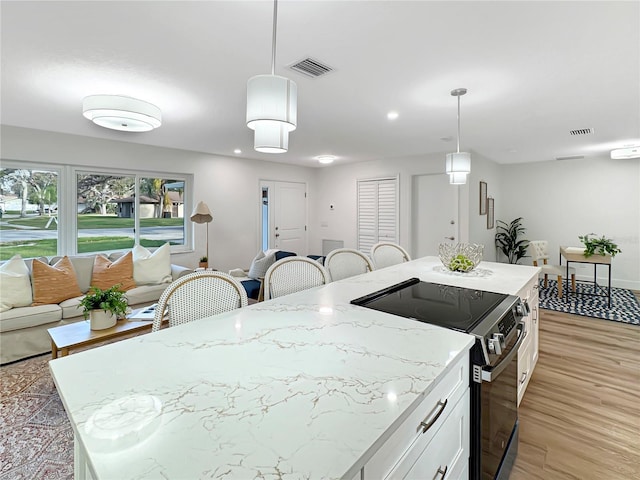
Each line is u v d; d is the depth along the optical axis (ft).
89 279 12.39
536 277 8.46
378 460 2.38
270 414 2.50
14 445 6.23
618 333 11.85
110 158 14.21
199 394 2.77
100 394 2.77
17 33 5.83
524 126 11.85
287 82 4.41
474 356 4.00
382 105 9.55
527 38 5.99
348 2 4.97
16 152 11.99
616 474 5.56
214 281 5.32
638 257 18.24
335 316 4.79
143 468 1.97
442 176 17.48
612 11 5.20
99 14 5.29
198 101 9.26
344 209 21.59
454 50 6.43
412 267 9.04
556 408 7.41
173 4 5.03
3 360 9.39
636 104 9.48
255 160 19.63
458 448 3.81
